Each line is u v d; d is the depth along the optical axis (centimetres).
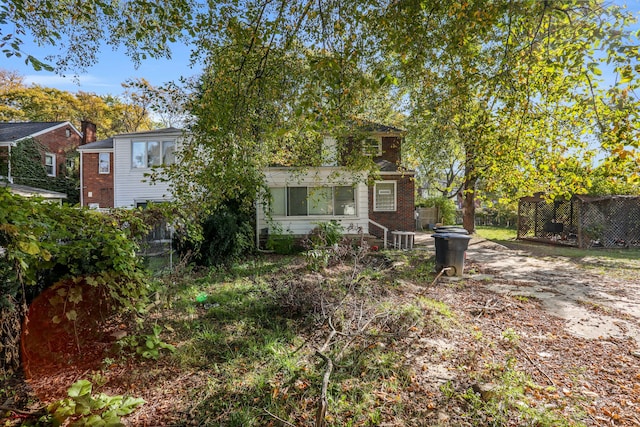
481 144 508
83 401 264
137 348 383
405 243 1388
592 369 363
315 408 294
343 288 634
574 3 346
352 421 277
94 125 2136
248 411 289
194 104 583
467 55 411
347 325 449
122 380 339
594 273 883
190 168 614
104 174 1817
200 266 952
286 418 281
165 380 344
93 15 449
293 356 386
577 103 432
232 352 404
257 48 480
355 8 389
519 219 1833
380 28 386
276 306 565
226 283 782
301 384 327
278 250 1275
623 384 332
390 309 507
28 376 333
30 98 2789
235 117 536
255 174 814
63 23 448
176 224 648
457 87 428
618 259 1125
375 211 1503
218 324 499
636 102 336
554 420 264
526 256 1190
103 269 389
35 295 369
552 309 569
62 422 260
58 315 367
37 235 301
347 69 373
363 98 590
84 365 362
